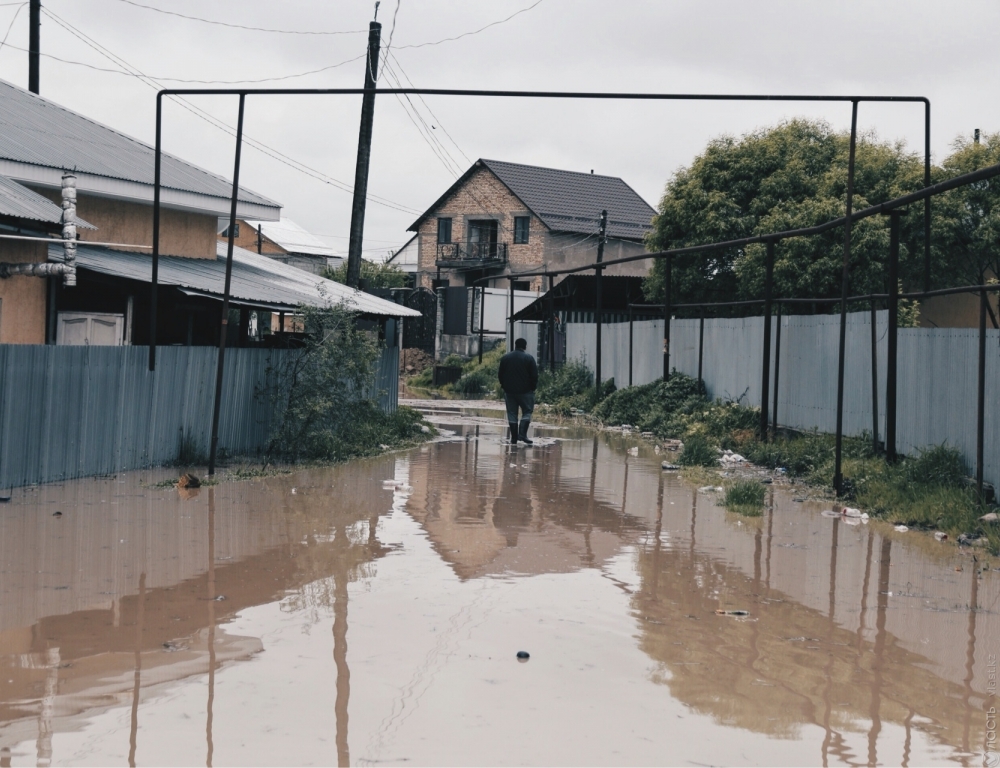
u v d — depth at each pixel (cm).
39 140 1773
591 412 2633
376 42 2311
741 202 3044
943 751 507
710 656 645
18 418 1148
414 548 941
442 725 521
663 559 923
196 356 1452
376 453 1683
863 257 2627
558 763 480
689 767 480
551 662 623
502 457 1695
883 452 1434
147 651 627
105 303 1642
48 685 566
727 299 3094
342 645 646
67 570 818
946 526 1055
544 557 920
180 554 887
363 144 2334
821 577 863
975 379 1184
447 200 5456
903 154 2862
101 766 464
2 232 1309
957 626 723
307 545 940
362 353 1611
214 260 2109
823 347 1698
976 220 2642
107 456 1297
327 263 6900
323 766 469
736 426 1925
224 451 1528
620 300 3794
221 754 480
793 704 565
